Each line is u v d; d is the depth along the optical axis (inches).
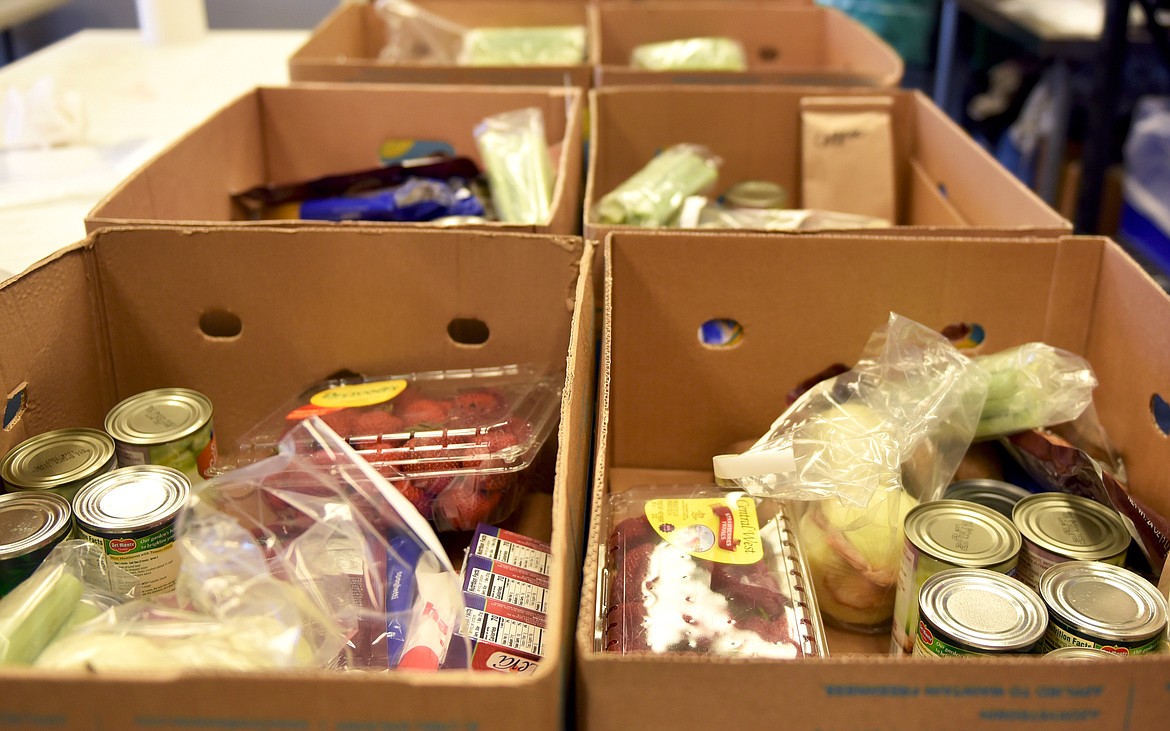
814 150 68.2
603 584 36.4
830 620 41.1
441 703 23.7
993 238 47.9
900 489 41.3
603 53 95.0
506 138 62.7
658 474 52.7
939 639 31.2
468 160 64.8
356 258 46.6
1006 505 43.2
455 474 41.1
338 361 48.8
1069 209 112.6
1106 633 31.1
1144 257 112.7
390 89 67.7
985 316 48.6
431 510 41.0
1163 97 114.3
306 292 47.3
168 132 77.4
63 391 44.6
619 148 70.4
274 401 49.6
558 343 47.0
